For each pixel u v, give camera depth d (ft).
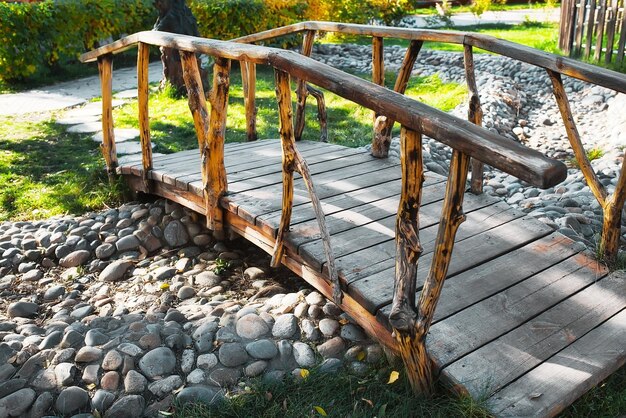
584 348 8.48
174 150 19.85
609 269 10.29
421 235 11.02
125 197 16.30
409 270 7.70
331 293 9.78
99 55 15.65
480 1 53.62
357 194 12.78
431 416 7.86
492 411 7.41
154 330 9.87
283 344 9.48
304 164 9.66
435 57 35.60
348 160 15.06
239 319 10.14
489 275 9.98
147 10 37.99
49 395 8.67
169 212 15.12
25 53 29.99
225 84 11.65
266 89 28.19
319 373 8.89
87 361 9.21
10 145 20.39
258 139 19.92
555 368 8.09
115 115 23.84
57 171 18.22
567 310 9.23
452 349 8.34
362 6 44.34
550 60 10.37
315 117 23.52
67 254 14.10
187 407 8.45
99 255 14.06
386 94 7.52
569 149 21.29
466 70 12.10
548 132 23.65
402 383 8.55
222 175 12.43
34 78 31.48
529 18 54.95
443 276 7.52
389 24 47.88
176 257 14.07
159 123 22.74
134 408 8.46
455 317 8.96
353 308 9.40
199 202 13.38
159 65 36.17
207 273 13.07
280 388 8.72
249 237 12.05
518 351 8.37
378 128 14.90
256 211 11.72
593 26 33.88
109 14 34.55
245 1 33.71
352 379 8.75
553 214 13.66
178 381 8.95
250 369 9.06
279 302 10.91
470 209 12.11
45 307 12.23
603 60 33.76
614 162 17.66
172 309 11.29
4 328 10.83
